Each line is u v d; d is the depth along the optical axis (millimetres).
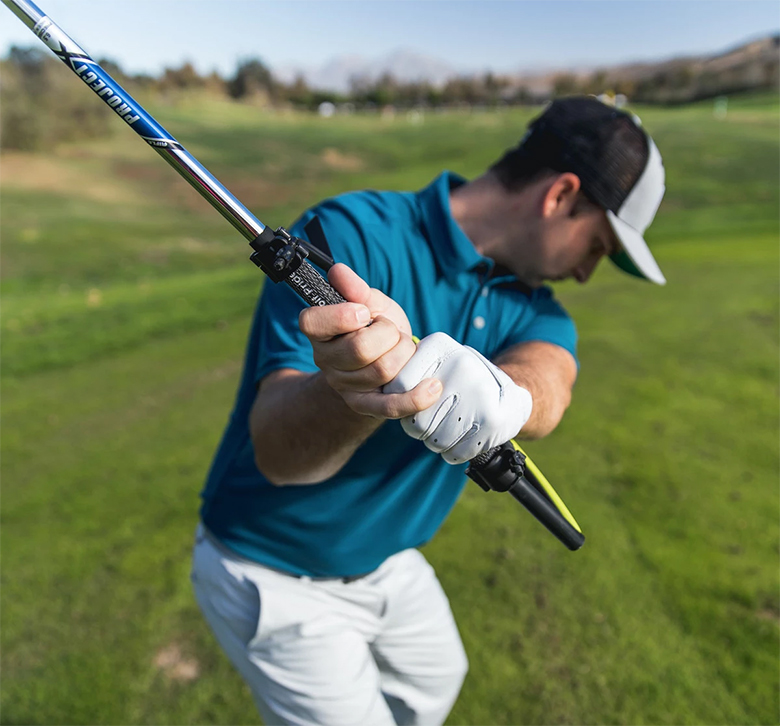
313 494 1539
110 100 962
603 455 3768
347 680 1605
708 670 2355
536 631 2525
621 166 1508
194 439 4223
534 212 1544
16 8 934
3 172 19156
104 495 3555
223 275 10367
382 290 1501
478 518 3197
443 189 1546
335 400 1101
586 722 2186
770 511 3223
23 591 2812
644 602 2658
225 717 2254
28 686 2361
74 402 4945
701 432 4047
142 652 2510
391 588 1748
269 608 1576
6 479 3758
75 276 10750
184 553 3053
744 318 6410
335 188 22281
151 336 6711
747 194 18547
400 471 1558
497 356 1494
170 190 19422
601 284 7977
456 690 1937
